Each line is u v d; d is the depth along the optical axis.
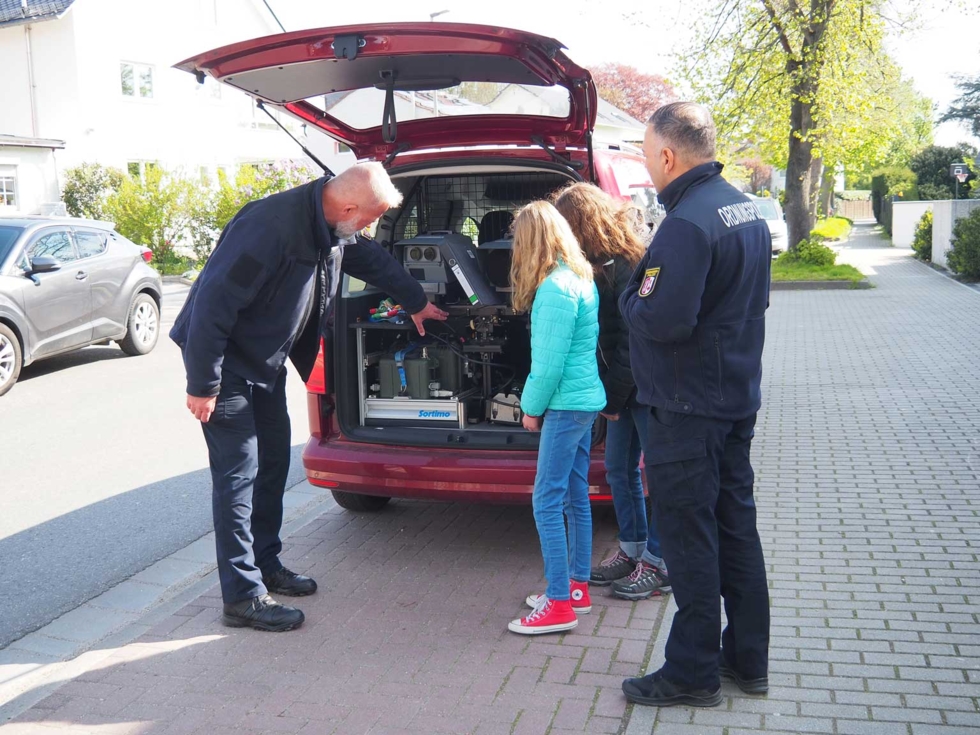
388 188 4.03
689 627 3.27
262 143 33.19
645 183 5.75
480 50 3.94
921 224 23.84
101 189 25.38
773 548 4.76
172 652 3.90
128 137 28.12
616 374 4.00
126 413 8.59
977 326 12.06
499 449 4.60
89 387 9.87
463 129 4.79
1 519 5.75
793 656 3.62
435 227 5.55
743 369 3.22
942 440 6.70
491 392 5.14
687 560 3.26
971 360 9.72
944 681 3.39
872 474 5.98
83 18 26.45
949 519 5.08
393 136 4.64
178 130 29.73
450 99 4.69
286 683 3.61
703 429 3.21
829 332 12.40
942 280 18.56
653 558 4.33
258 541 4.43
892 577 4.34
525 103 4.54
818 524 5.09
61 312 10.32
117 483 6.45
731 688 3.42
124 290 11.48
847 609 4.01
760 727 3.14
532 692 3.46
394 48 3.96
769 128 21.92
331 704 3.44
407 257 4.87
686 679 3.27
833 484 5.80
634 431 4.39
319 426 4.93
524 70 4.21
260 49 4.05
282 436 4.41
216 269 3.88
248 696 3.52
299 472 6.68
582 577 4.12
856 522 5.10
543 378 3.77
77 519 5.73
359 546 5.07
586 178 4.72
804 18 19.64
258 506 4.41
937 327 12.21
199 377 3.89
